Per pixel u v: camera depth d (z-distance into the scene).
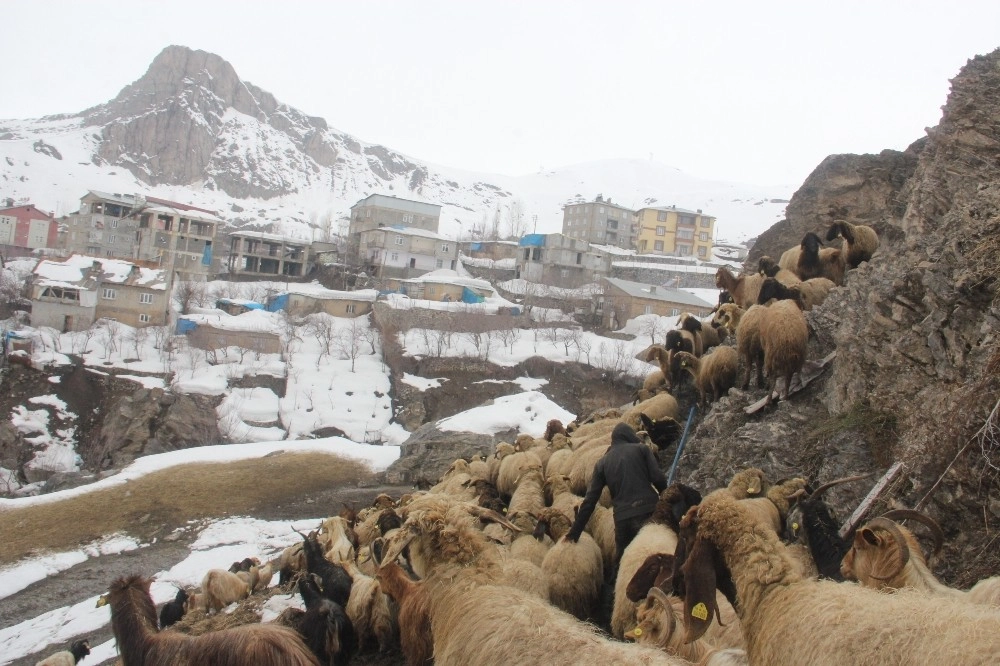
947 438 7.91
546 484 10.88
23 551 24.92
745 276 16.52
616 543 7.92
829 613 3.62
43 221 116.56
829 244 21.98
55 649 17.45
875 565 5.04
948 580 7.25
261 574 14.91
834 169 22.48
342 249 99.81
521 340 66.19
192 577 22.12
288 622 8.96
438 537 5.35
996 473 7.31
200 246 92.75
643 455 8.03
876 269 13.05
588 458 11.38
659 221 121.12
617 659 4.26
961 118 14.25
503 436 35.91
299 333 66.81
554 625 4.62
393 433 54.84
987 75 14.75
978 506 7.40
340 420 55.09
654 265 96.62
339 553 11.05
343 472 33.00
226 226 168.88
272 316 69.44
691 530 4.69
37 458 49.88
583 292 82.19
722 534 4.21
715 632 5.54
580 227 129.25
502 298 82.88
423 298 81.56
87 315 61.97
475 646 4.68
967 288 9.48
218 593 12.74
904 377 9.92
